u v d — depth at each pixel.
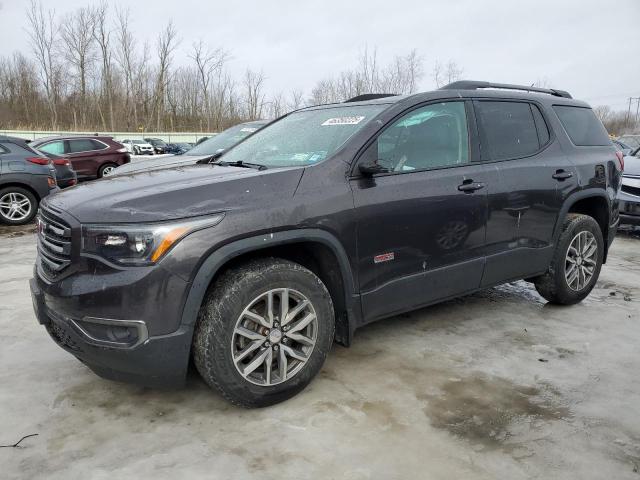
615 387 3.04
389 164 3.23
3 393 2.96
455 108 3.64
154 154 38.72
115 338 2.48
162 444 2.49
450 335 3.79
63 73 56.06
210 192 2.65
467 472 2.28
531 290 4.95
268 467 2.31
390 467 2.31
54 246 2.68
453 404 2.84
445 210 3.37
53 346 3.58
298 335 2.84
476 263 3.60
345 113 3.60
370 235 3.06
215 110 60.28
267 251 2.95
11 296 4.66
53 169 9.13
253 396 2.70
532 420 2.69
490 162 3.70
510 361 3.37
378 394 2.94
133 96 58.47
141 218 2.46
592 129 4.62
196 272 2.50
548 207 3.99
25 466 2.32
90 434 2.57
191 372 3.24
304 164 3.12
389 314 3.29
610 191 4.51
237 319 2.61
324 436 2.54
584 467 2.32
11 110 56.25
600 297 4.76
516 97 4.07
